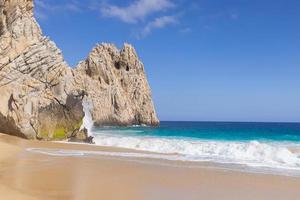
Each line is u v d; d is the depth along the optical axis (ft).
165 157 78.18
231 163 69.56
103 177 52.34
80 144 106.52
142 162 69.41
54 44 129.29
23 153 78.02
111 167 61.98
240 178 53.52
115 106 335.06
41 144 100.73
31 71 120.57
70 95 125.18
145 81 379.14
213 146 93.45
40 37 128.36
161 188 46.01
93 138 126.31
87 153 83.10
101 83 329.93
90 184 47.03
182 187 46.85
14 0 128.88
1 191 40.29
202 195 42.86
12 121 111.14
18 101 112.88
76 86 135.23
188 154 85.46
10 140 103.71
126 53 372.38
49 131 117.80
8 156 72.18
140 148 101.55
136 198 40.47
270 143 113.91
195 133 187.01
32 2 133.08
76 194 41.14
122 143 114.83
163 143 105.40
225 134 174.60
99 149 92.99
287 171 60.34
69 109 124.47
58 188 43.96
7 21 129.49
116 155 80.28
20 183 45.93
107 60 349.61
